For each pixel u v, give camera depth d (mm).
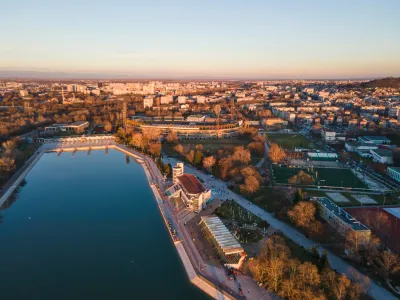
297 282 199750
